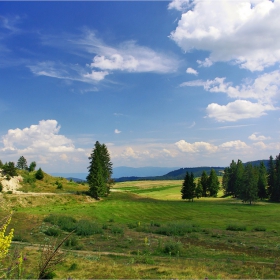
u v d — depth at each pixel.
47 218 46.59
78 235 37.50
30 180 100.69
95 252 26.56
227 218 60.88
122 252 26.97
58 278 12.83
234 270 19.06
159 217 62.06
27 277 9.18
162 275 15.77
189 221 55.53
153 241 33.28
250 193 93.81
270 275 17.45
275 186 108.38
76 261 19.64
